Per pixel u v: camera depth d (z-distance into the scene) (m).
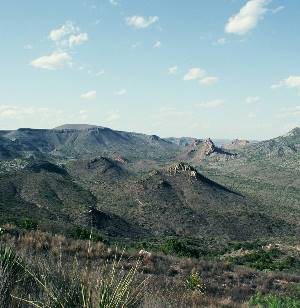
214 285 23.59
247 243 104.25
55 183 178.50
